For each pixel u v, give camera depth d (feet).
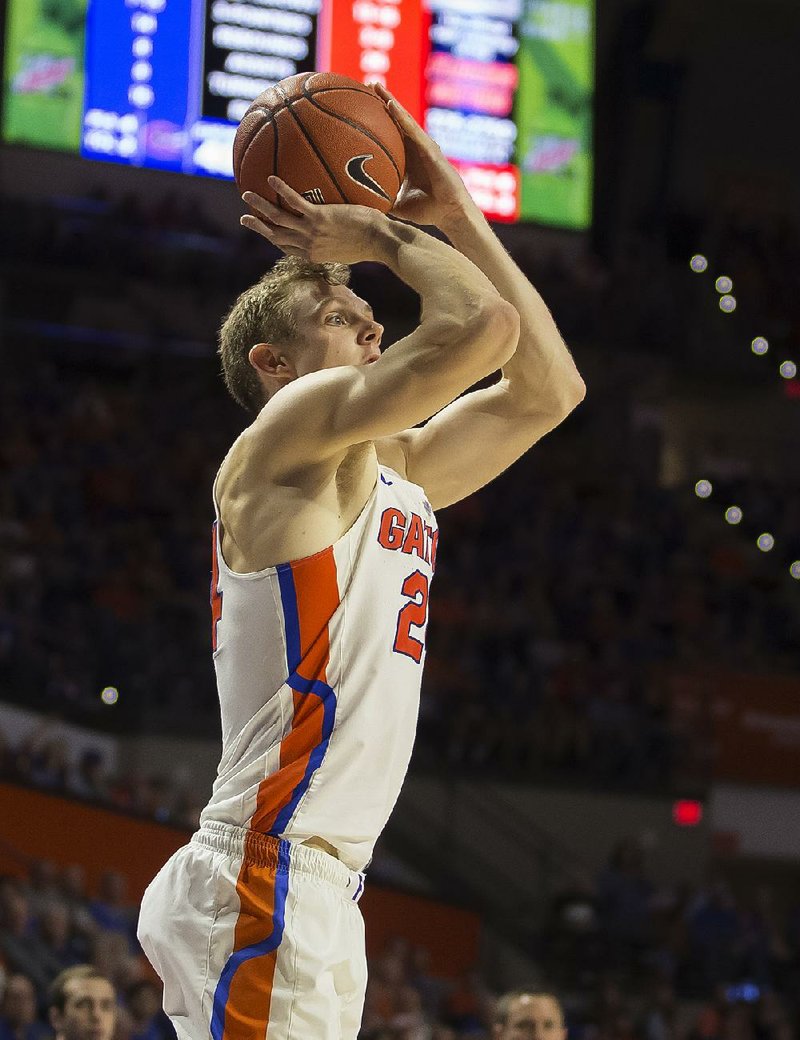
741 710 38.96
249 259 48.73
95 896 27.32
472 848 35.37
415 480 7.77
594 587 42.98
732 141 54.75
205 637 35.78
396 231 6.78
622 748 37.35
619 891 33.76
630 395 51.08
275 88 7.33
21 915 22.43
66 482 40.70
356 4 39.55
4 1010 18.81
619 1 52.75
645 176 53.21
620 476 48.80
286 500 6.54
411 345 6.38
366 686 6.56
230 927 6.38
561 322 50.52
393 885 31.32
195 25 38.73
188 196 48.85
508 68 41.24
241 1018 6.26
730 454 52.85
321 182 7.08
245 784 6.51
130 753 32.24
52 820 27.32
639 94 52.80
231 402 47.09
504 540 44.21
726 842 38.14
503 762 36.40
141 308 47.60
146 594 36.78
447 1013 26.61
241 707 6.63
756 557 47.29
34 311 46.62
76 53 38.34
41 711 30.96
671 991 29.60
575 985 31.99
